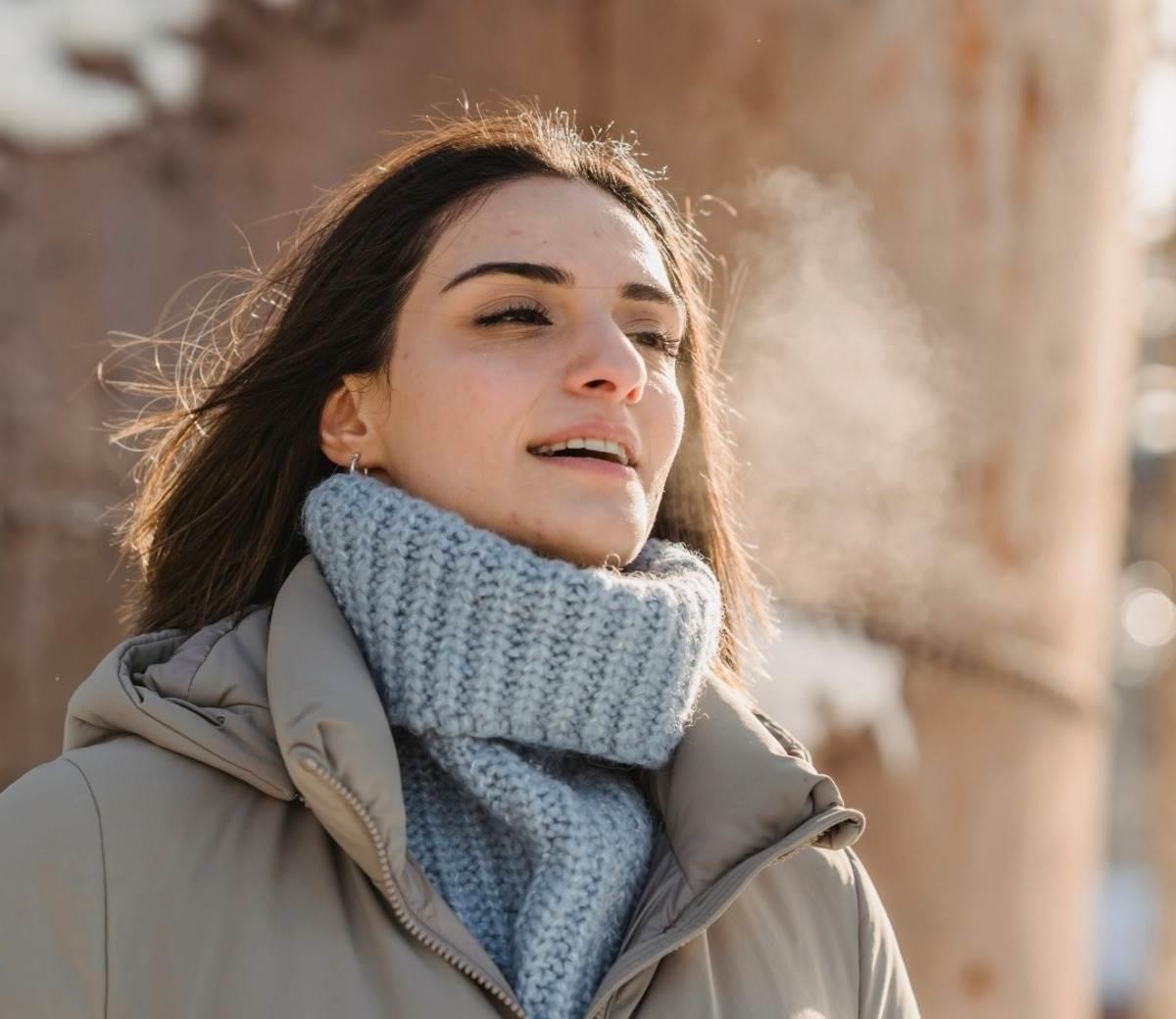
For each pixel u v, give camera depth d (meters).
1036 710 6.99
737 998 3.13
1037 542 6.96
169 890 2.83
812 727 6.19
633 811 3.22
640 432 3.38
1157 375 19.83
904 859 6.64
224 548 3.55
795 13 6.55
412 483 3.33
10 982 2.75
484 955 2.87
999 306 6.84
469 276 3.31
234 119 6.11
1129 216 7.67
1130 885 27.91
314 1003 2.78
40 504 5.87
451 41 6.33
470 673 3.10
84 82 5.95
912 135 6.68
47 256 5.89
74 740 3.15
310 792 2.82
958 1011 6.84
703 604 3.31
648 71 6.48
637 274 3.41
